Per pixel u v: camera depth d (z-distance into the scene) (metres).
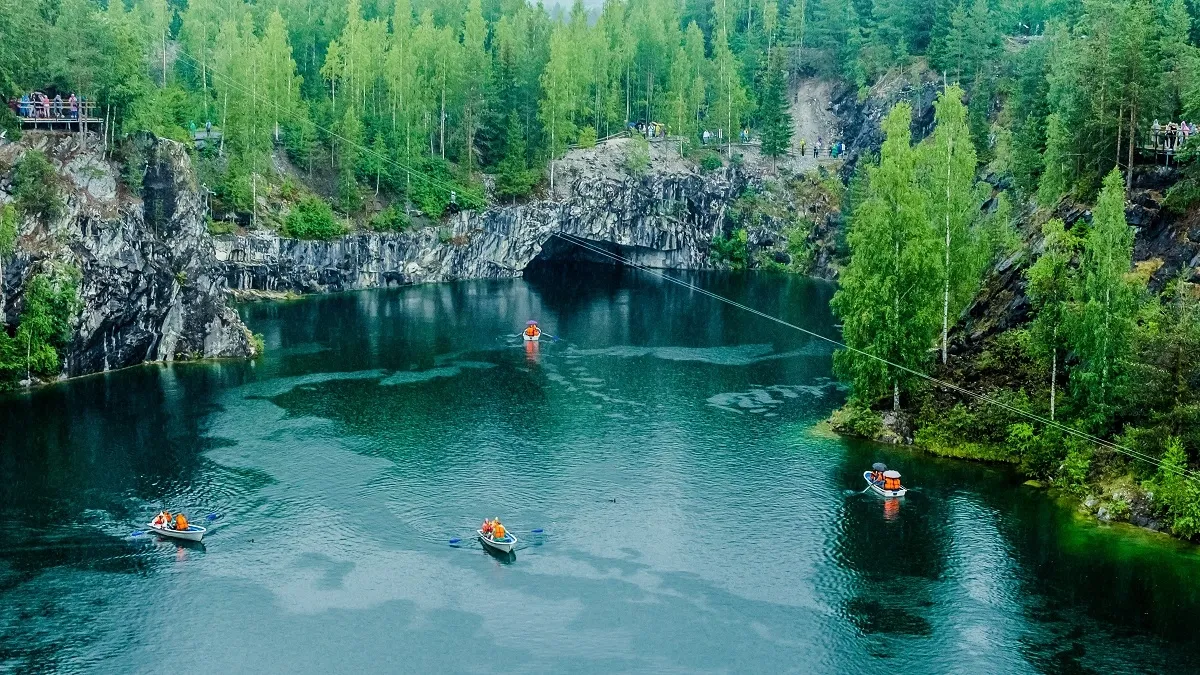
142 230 136.12
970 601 78.50
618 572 82.81
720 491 98.00
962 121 111.38
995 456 104.19
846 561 84.56
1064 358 100.69
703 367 141.38
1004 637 73.75
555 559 84.75
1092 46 121.00
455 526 90.25
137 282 134.75
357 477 100.06
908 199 108.56
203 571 82.00
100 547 85.31
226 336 142.88
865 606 78.00
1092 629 74.69
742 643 73.19
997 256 125.19
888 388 113.81
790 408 122.69
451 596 79.00
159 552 84.81
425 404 122.94
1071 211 115.25
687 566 83.81
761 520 91.88
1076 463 95.81
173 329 139.88
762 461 105.56
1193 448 89.69
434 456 106.00
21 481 97.31
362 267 198.12
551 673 69.69
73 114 134.25
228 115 184.50
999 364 108.19
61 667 69.50
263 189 191.75
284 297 188.00
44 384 126.62
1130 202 110.31
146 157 138.75
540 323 169.75
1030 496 96.12
